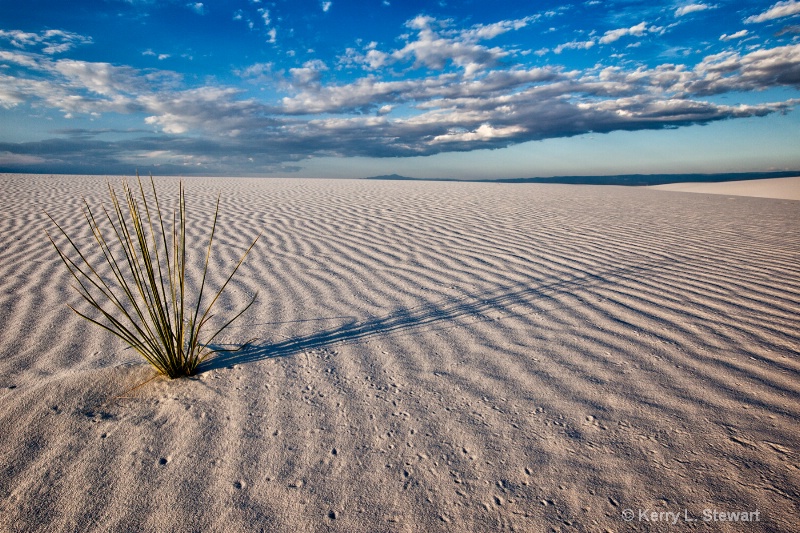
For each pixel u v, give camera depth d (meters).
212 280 3.04
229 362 1.86
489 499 1.13
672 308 2.50
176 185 10.56
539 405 1.55
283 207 6.68
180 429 1.40
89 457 1.27
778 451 1.28
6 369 1.77
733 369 1.79
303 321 2.32
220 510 1.09
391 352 1.97
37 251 3.73
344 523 1.06
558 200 8.38
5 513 1.07
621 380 1.71
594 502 1.12
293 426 1.43
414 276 3.14
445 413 1.50
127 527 1.04
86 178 12.04
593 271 3.27
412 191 10.27
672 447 1.31
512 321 2.33
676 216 6.25
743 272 3.24
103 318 2.36
